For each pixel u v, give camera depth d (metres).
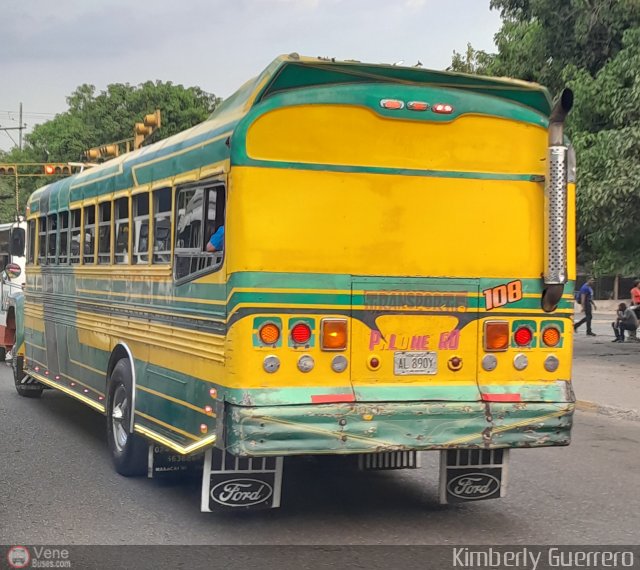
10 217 40.72
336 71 5.89
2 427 10.30
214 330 5.97
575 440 10.00
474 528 6.35
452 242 6.14
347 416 5.77
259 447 5.61
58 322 10.29
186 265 6.50
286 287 5.75
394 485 7.74
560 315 6.36
